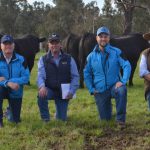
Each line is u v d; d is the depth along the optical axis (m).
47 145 6.10
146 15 48.41
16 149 5.93
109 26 55.12
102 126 7.09
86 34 12.65
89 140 6.38
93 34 12.66
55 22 62.09
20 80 7.09
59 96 7.39
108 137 6.51
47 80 7.38
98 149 5.95
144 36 7.96
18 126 7.09
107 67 7.23
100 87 7.27
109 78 7.25
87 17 57.94
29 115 8.18
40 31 63.06
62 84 7.32
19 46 13.30
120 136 6.53
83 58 12.67
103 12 49.19
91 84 7.40
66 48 13.16
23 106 9.48
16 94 7.20
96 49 7.35
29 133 6.70
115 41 13.15
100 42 7.23
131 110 8.80
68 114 8.32
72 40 13.07
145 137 6.40
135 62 13.45
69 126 7.04
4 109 9.10
